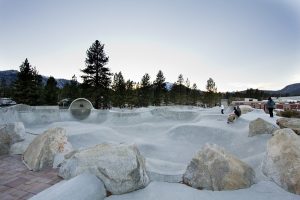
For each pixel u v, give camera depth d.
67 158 6.07
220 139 14.98
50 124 18.77
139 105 66.44
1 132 8.30
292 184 4.93
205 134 16.08
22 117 19.95
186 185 5.30
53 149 6.95
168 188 5.03
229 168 5.22
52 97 53.19
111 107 57.75
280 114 23.39
